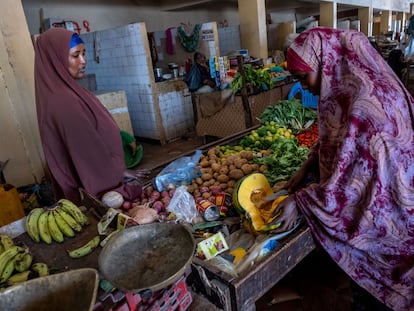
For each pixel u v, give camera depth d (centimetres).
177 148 530
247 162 201
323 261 204
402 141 110
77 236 135
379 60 116
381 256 124
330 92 120
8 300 78
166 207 160
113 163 193
